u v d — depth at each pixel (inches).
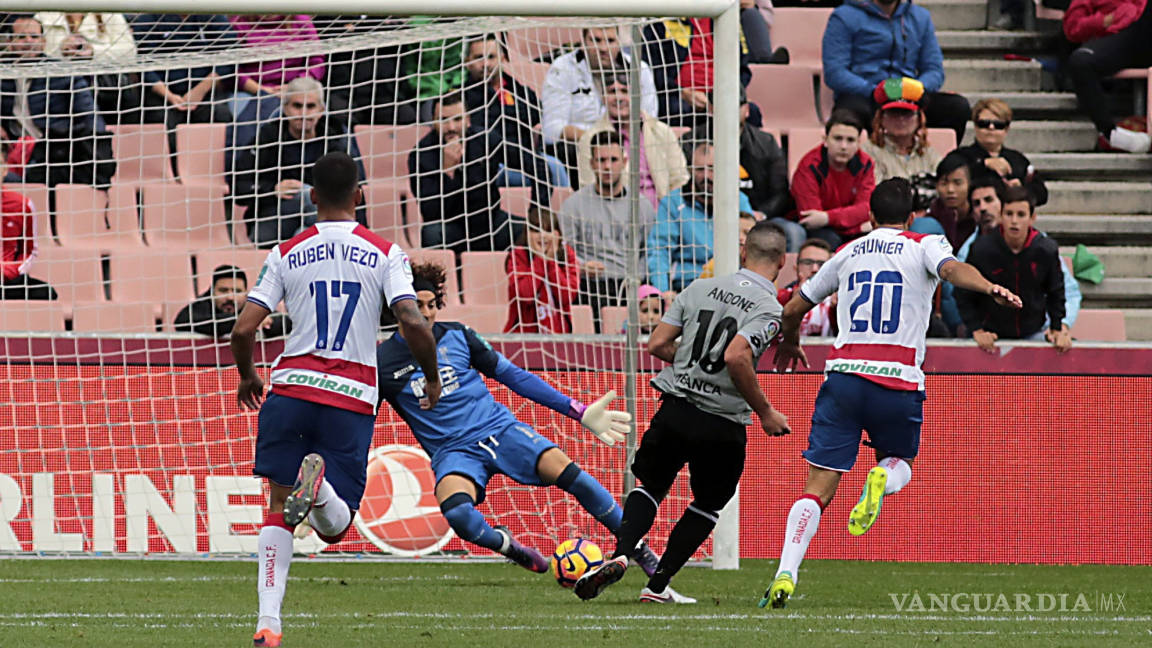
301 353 637.9
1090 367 1203.2
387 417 1193.4
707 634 680.4
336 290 634.2
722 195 1064.8
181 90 1537.9
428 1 1036.5
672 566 829.2
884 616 773.3
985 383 1195.3
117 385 1194.0
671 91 1327.5
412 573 1062.4
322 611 799.1
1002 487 1193.4
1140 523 1185.4
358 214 1515.7
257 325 637.3
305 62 1537.9
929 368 1203.9
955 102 1615.4
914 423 808.3
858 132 1456.7
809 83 1704.0
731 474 809.5
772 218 1493.6
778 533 1192.8
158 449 1193.4
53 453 1187.3
